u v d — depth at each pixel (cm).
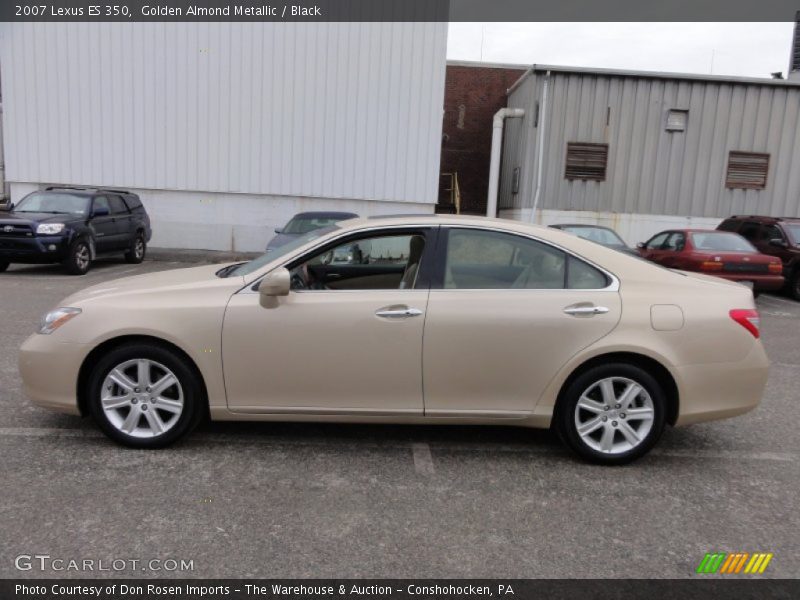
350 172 1772
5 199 2066
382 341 381
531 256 398
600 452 392
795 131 1766
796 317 1048
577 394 387
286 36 1720
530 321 380
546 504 346
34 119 1767
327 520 321
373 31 1716
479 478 376
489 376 385
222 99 1752
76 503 328
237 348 382
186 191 1794
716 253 1096
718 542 312
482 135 2370
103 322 383
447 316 381
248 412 391
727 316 388
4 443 401
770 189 1788
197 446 407
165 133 1769
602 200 1780
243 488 352
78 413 395
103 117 1764
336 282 411
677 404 389
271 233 1806
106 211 1372
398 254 408
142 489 346
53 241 1202
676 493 364
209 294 388
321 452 406
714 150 1764
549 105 1736
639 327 382
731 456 422
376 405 389
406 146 1761
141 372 390
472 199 2402
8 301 928
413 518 326
